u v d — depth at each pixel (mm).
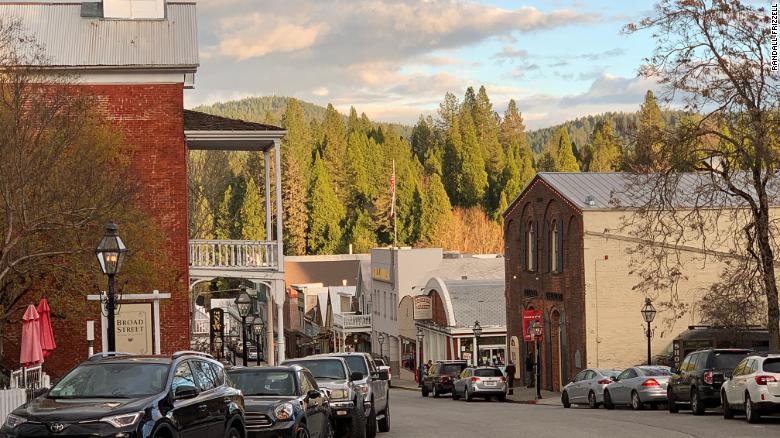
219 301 85062
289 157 168375
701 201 54344
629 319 55062
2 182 28703
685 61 39188
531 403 52062
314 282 130500
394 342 91562
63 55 41188
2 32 34938
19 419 15289
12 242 28688
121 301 34594
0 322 34000
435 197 165875
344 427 26562
